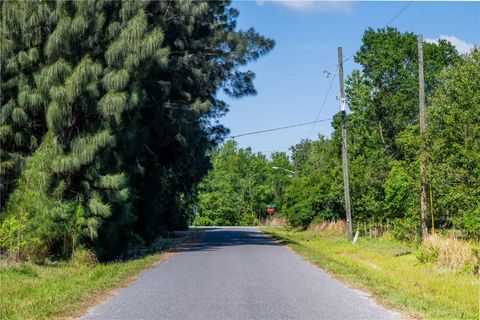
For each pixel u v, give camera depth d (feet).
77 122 63.62
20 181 59.88
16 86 62.34
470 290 44.06
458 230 78.54
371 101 161.58
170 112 88.89
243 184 359.87
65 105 58.70
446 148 72.33
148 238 93.91
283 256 70.23
